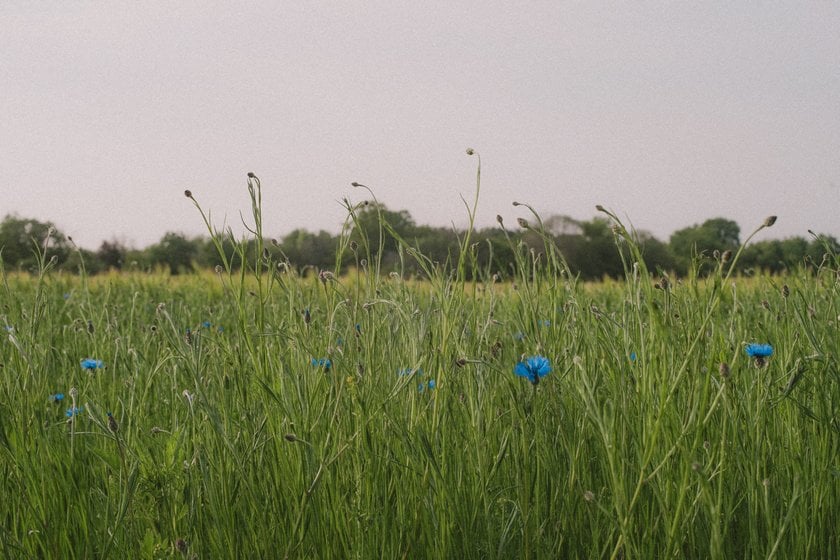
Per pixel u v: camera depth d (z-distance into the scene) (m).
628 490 2.01
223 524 2.07
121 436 2.24
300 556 2.02
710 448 1.97
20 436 2.25
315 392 2.19
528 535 1.95
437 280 2.18
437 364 2.17
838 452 2.27
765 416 2.07
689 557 2.05
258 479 2.15
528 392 2.10
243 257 2.19
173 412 2.46
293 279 2.50
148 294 7.59
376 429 2.17
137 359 3.11
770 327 2.86
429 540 2.06
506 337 2.69
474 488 2.16
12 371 2.52
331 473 2.11
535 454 2.21
